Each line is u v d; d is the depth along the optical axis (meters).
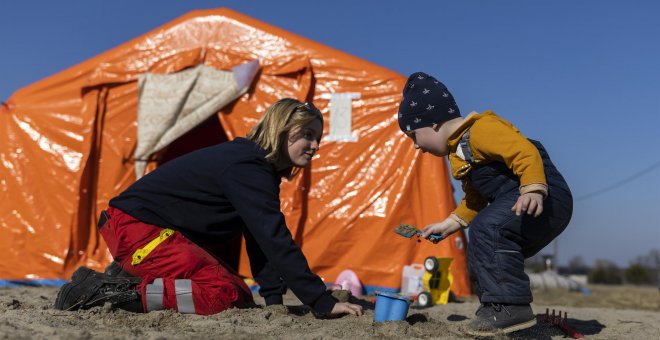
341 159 7.17
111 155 7.42
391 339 3.02
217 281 3.56
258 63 7.41
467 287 6.99
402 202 6.99
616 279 27.70
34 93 7.65
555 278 10.91
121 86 7.55
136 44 7.61
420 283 6.60
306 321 3.40
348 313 3.47
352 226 7.02
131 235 3.59
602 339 3.60
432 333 3.23
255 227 3.44
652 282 27.05
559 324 3.76
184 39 7.57
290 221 7.01
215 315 3.44
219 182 3.53
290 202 7.05
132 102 7.50
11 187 7.39
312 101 7.32
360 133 7.20
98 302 3.47
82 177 7.32
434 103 3.37
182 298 3.48
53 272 7.18
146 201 3.63
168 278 3.54
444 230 3.65
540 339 3.46
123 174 7.40
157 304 3.48
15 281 7.20
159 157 7.48
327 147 7.21
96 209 7.36
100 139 7.48
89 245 7.32
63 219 7.29
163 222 3.62
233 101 7.40
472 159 3.29
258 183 3.48
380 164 7.11
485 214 3.24
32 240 7.27
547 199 3.20
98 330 2.93
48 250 7.23
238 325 3.18
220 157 3.56
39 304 3.95
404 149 7.11
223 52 7.50
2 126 7.55
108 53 7.66
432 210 6.98
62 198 7.34
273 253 3.42
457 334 3.22
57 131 7.47
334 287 6.32
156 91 7.45
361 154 7.16
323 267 6.96
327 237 7.00
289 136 3.56
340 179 7.13
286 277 3.45
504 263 3.18
